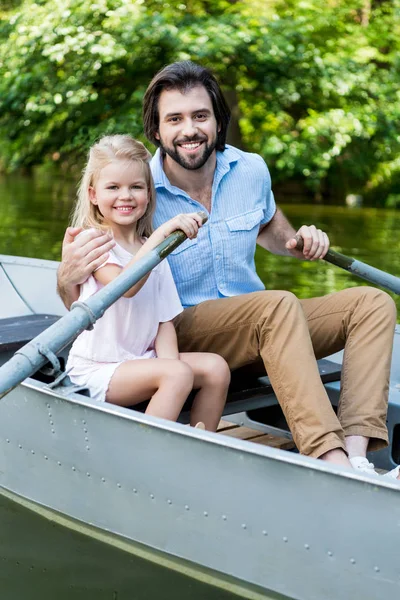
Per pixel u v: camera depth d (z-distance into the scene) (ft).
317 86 31.48
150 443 6.94
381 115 31.68
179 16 27.81
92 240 7.52
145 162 7.96
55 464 7.70
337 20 30.91
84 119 29.71
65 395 7.32
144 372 7.51
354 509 6.09
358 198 36.73
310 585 6.42
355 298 7.98
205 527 6.84
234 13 29.66
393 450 8.86
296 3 30.17
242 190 8.72
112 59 26.50
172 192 8.48
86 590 6.79
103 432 7.22
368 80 31.86
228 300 8.02
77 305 6.89
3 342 9.14
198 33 27.09
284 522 6.42
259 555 6.61
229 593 6.76
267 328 7.57
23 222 25.50
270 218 9.20
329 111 31.14
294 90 30.58
